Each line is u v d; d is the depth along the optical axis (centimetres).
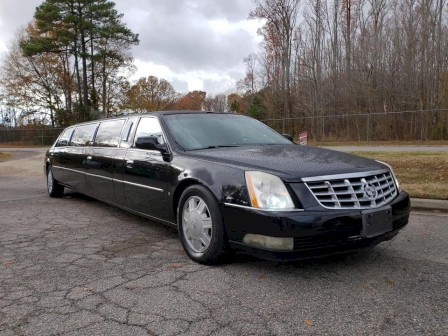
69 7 4088
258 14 4159
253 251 342
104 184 588
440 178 820
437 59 2952
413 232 497
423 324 270
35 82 4944
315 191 334
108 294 324
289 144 496
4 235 516
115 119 613
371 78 3269
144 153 494
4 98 4984
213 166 386
